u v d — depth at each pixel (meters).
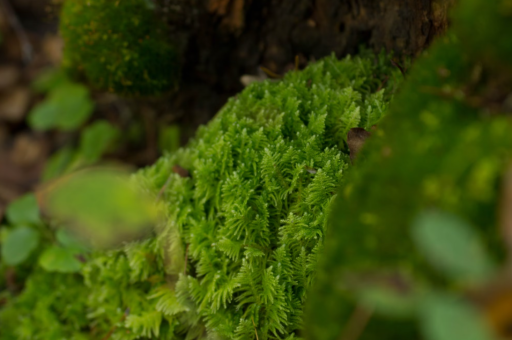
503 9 0.29
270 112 0.43
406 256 0.29
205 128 0.46
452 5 0.40
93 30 0.45
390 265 0.29
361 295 0.29
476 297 0.25
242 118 0.43
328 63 0.45
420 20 0.42
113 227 0.41
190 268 0.42
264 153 0.41
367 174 0.34
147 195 0.44
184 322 0.42
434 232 0.26
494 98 0.30
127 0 0.45
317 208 0.40
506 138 0.28
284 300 0.39
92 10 0.45
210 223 0.42
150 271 0.44
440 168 0.30
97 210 0.41
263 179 0.41
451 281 0.27
